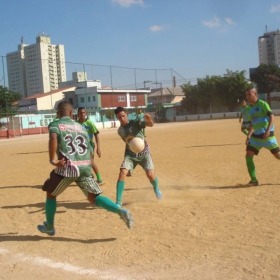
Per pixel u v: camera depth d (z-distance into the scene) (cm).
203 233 484
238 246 430
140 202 673
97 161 1377
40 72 9069
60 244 478
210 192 727
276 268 366
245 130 1454
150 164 652
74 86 7988
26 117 4994
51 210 491
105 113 6181
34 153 1934
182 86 7200
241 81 6506
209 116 6656
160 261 400
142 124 641
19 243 492
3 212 667
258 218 536
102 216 598
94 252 441
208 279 352
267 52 13200
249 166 754
